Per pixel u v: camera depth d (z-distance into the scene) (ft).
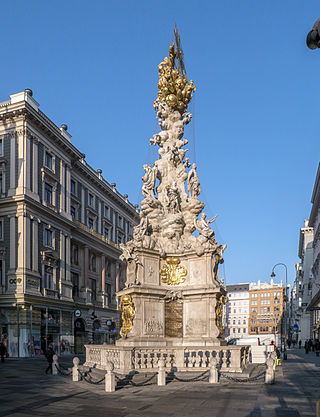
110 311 174.60
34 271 119.65
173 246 56.80
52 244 132.46
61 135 139.13
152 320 52.85
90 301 157.48
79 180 160.15
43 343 117.19
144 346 48.65
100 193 179.63
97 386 44.06
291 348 210.18
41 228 126.21
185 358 48.93
